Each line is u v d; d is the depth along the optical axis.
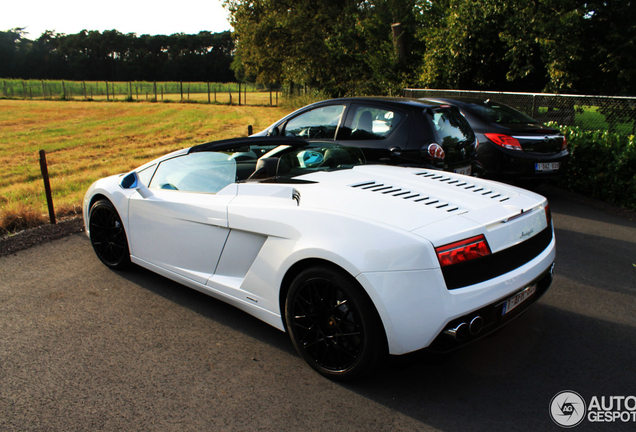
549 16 12.34
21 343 2.75
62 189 8.49
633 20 12.22
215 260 2.98
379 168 3.25
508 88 14.84
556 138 6.41
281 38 25.67
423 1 17.22
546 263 2.52
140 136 19.22
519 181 6.85
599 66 13.08
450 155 4.61
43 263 4.09
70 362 2.55
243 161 3.31
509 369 2.52
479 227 2.18
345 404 2.21
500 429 2.03
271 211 2.61
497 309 2.21
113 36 116.69
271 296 2.59
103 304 3.29
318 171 3.15
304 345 2.46
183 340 2.80
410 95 13.61
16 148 15.66
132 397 2.25
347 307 2.24
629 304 3.35
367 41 19.53
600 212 6.17
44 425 2.04
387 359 2.25
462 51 13.97
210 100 53.50
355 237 2.20
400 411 2.16
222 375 2.44
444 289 2.03
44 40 118.06
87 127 23.53
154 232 3.36
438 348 2.10
